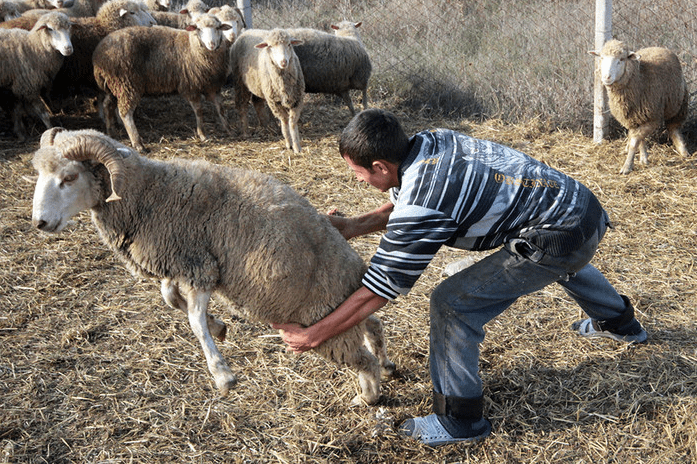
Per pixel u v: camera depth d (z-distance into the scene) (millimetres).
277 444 2971
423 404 3189
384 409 3129
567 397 3184
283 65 6242
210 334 2895
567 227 2508
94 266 4613
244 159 6621
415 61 8859
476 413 2885
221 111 7301
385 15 10195
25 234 5055
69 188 2672
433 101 8320
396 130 2449
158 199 2770
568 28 8422
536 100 7504
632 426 2957
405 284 2502
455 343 2760
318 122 7863
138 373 3469
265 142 7176
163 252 2797
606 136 6812
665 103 5832
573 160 6332
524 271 2613
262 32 6984
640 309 3848
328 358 2996
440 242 2426
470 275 2693
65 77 7438
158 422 3115
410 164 2447
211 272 2787
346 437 2998
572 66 7855
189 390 3342
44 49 6734
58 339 3771
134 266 2979
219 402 3246
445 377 2814
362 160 2469
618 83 5652
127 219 2785
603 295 3275
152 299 4180
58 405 3230
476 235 2533
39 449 2945
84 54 7336
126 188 2719
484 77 8258
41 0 9312
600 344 3527
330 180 6070
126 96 6742
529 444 2908
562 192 2525
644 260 4422
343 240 2988
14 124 7102
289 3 11156
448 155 2426
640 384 3215
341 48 7535
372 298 2584
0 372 3459
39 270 4535
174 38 6789
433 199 2375
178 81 6930
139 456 2904
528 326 3754
